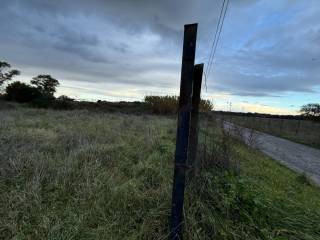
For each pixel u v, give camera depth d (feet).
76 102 97.35
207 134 16.78
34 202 10.02
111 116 50.60
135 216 9.84
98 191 11.21
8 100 97.30
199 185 10.94
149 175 13.66
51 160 14.28
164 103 74.38
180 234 7.87
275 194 13.52
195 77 11.33
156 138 23.59
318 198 15.81
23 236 8.21
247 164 20.33
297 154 33.83
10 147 16.53
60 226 8.67
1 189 10.88
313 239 9.20
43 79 159.02
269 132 66.28
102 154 16.44
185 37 7.02
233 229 9.26
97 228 8.98
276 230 9.34
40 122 32.12
